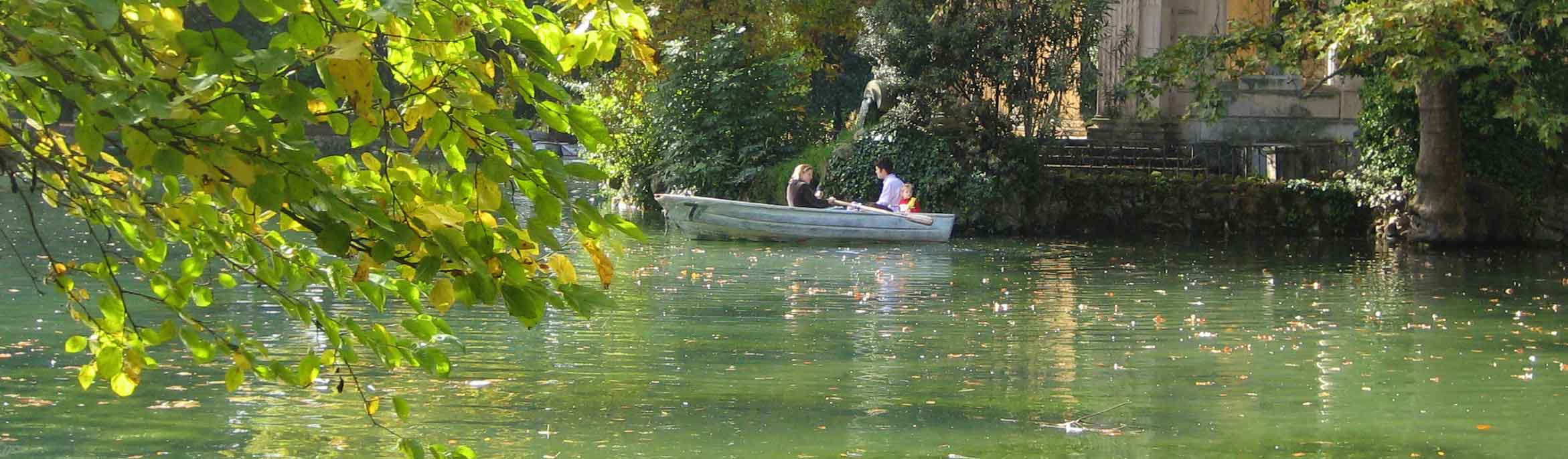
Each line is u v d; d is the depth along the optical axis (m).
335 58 2.64
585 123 3.07
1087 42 29.23
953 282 18.55
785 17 35.06
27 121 3.07
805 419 9.22
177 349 10.88
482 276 3.02
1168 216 29.25
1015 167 28.70
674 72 32.62
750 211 24.98
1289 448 8.60
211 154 2.66
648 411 9.34
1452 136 26.61
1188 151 32.59
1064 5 27.70
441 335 3.65
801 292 16.86
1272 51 23.80
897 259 21.92
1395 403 10.05
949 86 29.34
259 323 12.77
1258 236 28.58
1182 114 34.19
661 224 29.02
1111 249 24.61
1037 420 9.34
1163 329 14.02
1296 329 14.11
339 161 3.23
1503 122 27.62
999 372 11.21
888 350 12.29
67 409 8.77
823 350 12.21
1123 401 10.05
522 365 10.94
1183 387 10.64
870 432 8.85
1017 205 28.56
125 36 2.63
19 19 2.56
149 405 8.92
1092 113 35.00
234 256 3.47
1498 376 11.23
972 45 29.00
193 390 9.36
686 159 32.50
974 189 28.44
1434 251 25.20
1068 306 15.93
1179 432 9.00
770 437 8.63
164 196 3.22
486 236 3.11
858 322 14.17
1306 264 22.05
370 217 2.87
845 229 25.06
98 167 3.08
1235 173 31.81
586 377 10.47
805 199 25.75
